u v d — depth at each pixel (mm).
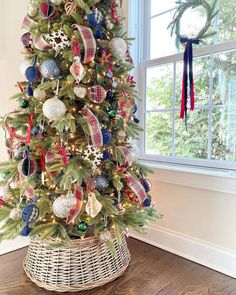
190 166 1840
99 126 1226
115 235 1315
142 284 1466
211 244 1650
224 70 1640
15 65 1913
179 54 1836
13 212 1299
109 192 1383
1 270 1613
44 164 1288
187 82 1730
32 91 1291
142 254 1806
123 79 1460
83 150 1274
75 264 1367
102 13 1326
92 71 1282
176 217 1823
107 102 1333
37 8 1281
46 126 1343
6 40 1853
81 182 1250
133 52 2061
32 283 1476
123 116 1405
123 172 1382
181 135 1897
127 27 2012
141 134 2137
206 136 1759
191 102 1671
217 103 1689
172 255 1796
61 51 1230
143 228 1467
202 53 1729
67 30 1200
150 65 2027
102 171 1366
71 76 1208
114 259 1485
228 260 1568
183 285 1463
